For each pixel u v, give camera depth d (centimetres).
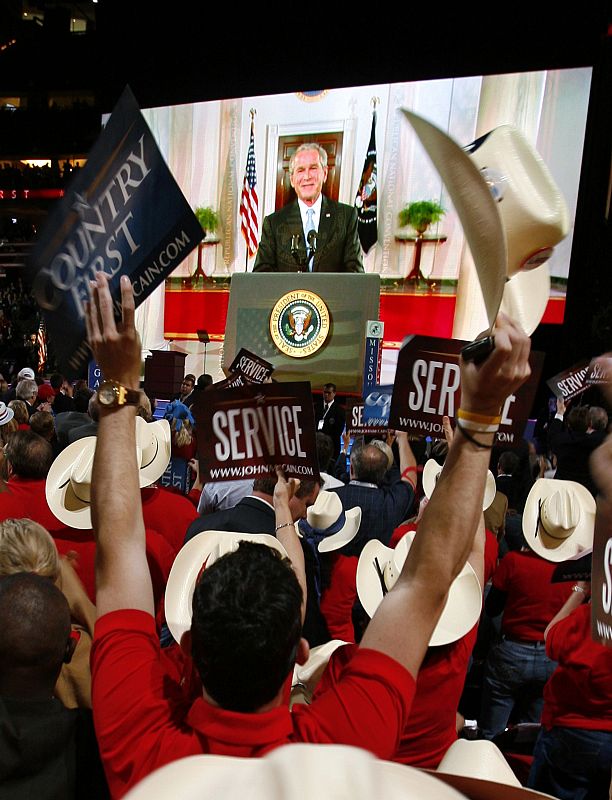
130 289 106
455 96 1325
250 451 217
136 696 92
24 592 128
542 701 314
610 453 118
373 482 337
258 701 87
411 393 219
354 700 88
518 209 116
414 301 1395
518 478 507
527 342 87
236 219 1555
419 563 98
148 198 132
